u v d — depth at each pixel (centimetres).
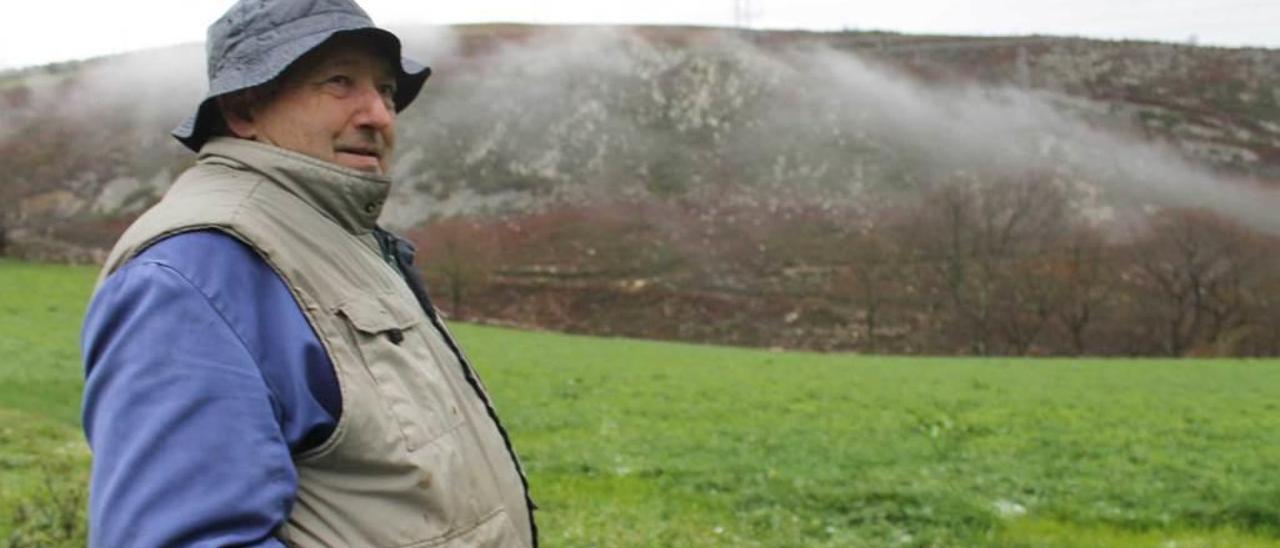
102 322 252
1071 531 1491
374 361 270
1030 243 8544
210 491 234
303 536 255
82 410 255
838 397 3183
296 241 274
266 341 258
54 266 6944
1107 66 12456
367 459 262
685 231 9450
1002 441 2280
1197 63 12550
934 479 1786
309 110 286
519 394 3123
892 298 7869
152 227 264
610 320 7825
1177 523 1553
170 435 236
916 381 3734
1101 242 8712
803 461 1967
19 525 930
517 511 299
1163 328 7169
